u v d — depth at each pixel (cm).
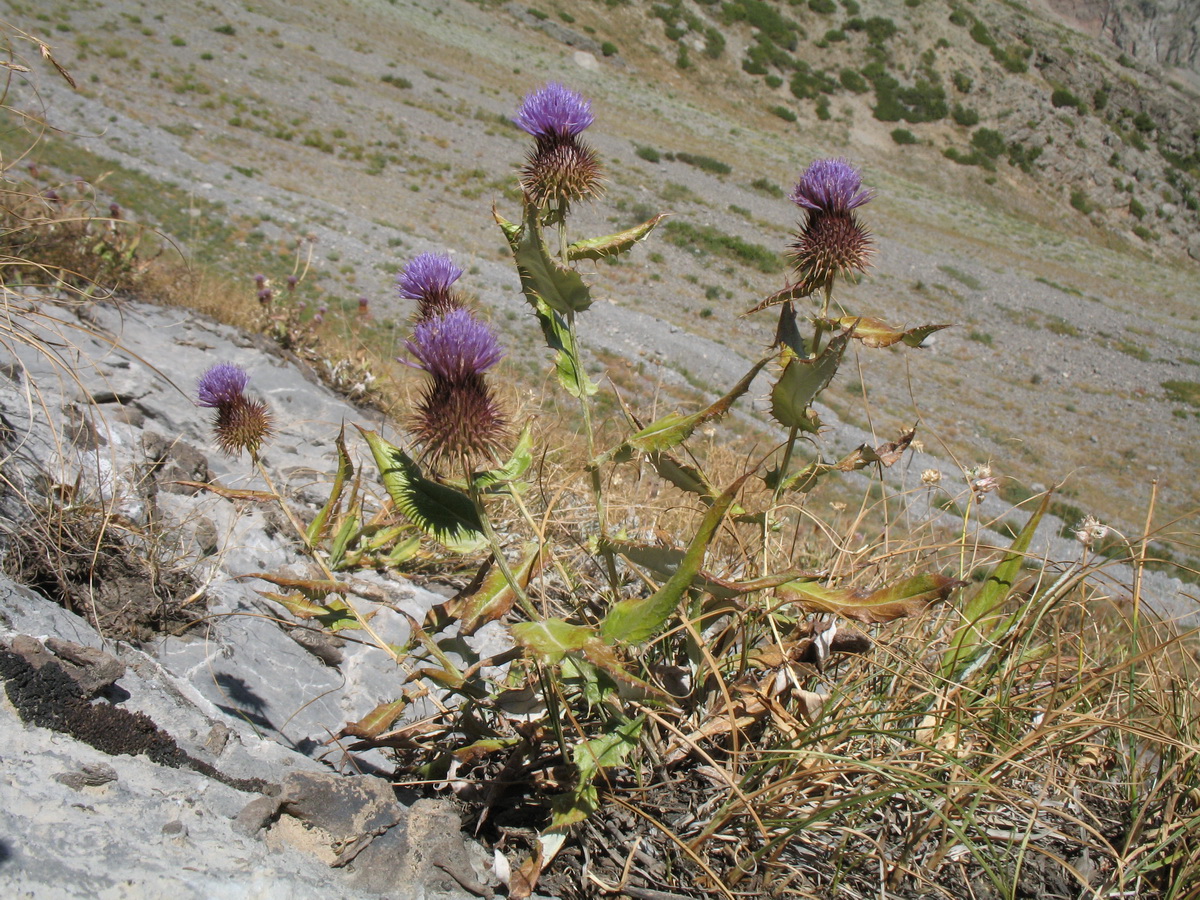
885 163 6969
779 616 258
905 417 2519
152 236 1259
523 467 216
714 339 2914
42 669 204
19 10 3847
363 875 190
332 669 299
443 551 348
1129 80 8225
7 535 267
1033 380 3497
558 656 179
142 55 3878
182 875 170
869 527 404
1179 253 7419
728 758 243
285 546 362
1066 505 1636
